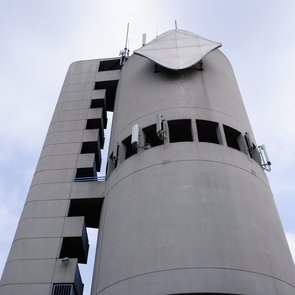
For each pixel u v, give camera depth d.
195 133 24.28
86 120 35.28
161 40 32.84
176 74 29.20
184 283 16.97
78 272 25.03
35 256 24.69
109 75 40.38
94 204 28.33
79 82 40.31
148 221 20.19
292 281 19.00
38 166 31.62
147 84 29.62
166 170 22.22
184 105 26.34
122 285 18.50
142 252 19.03
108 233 22.12
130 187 22.89
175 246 18.42
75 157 31.67
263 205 21.64
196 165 22.11
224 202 20.25
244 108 31.17
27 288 23.03
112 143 29.02
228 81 31.31
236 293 16.58
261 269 17.95
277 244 20.03
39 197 28.58
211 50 30.41
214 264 17.48
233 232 18.97
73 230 26.14
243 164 23.42
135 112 28.09
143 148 24.94
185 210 19.81
